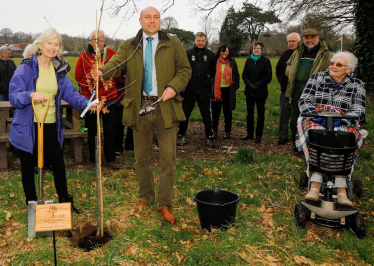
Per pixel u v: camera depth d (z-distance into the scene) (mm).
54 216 2514
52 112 3215
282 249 2990
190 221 3525
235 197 3412
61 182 3420
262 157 5621
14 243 3025
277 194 4234
